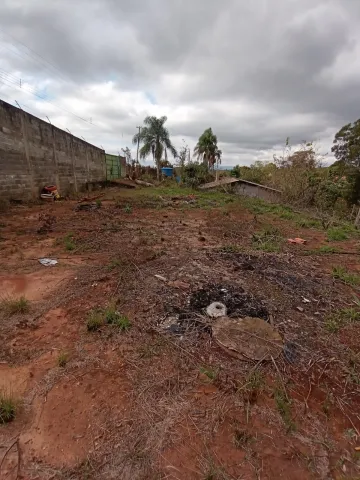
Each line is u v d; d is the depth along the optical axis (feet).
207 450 4.78
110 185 66.69
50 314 8.86
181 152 91.66
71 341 7.55
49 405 5.59
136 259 14.03
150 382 6.23
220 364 6.91
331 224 26.20
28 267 12.69
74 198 40.32
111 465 4.49
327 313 9.73
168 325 8.46
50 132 39.19
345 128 51.19
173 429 5.14
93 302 9.63
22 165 32.09
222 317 8.91
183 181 67.31
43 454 4.65
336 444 5.01
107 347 7.36
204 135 87.35
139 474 4.38
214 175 73.82
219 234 20.85
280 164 52.03
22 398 5.72
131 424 5.21
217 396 5.94
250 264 14.29
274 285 11.79
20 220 22.88
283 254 16.49
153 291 10.55
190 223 24.98
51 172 39.65
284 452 4.81
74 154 48.55
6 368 6.54
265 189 57.11
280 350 7.43
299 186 44.96
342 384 6.52
